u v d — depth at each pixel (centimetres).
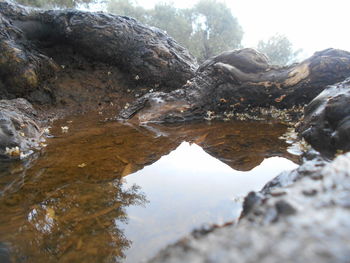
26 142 28
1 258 12
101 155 26
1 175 21
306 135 26
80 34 58
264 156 25
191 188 19
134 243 13
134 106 44
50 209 17
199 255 8
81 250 13
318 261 7
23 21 55
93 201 17
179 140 31
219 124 38
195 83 45
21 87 47
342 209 9
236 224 10
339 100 24
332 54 41
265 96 43
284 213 9
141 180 21
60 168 23
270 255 7
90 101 53
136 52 59
